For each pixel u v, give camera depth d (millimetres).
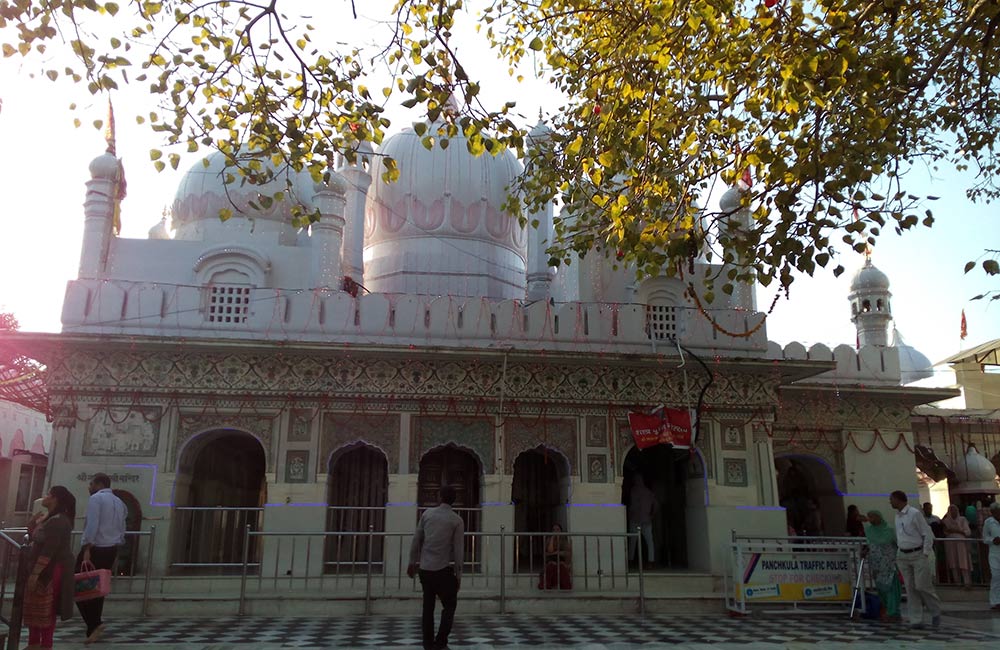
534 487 14453
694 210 7844
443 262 15938
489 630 8656
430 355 12211
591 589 11133
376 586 11180
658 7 7141
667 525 14430
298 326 12344
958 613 10438
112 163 13344
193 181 15773
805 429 14570
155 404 11992
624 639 8070
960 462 17547
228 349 11891
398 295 12664
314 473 12078
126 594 10266
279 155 7512
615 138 8125
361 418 12422
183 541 12117
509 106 7191
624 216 7734
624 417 12945
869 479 14609
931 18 7957
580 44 9031
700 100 7832
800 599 10078
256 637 8047
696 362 12773
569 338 12891
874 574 9641
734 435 13164
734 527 12711
